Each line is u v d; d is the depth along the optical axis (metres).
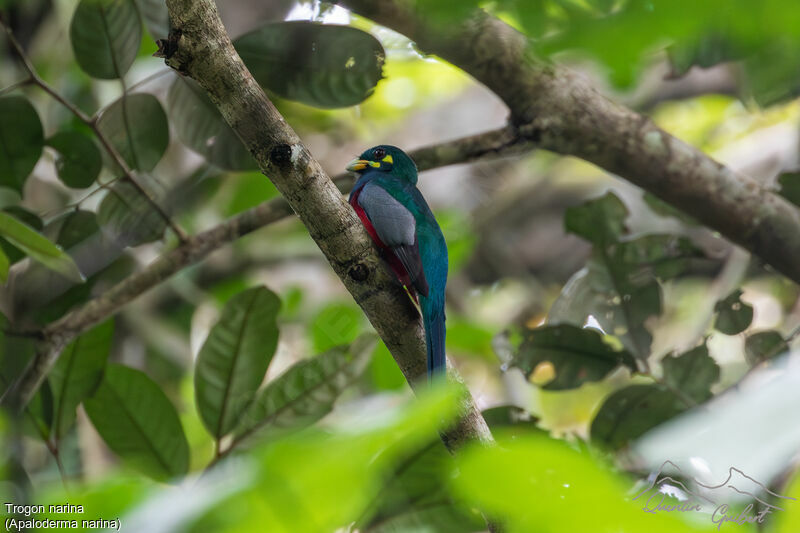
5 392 8.36
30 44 12.20
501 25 8.28
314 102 8.82
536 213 19.56
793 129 17.09
